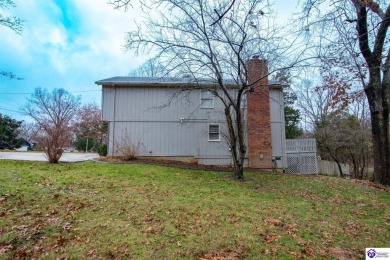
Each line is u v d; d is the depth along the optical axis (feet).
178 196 20.93
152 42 27.12
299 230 14.96
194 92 46.14
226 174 33.96
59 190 19.95
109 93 45.06
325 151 67.62
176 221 15.23
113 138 44.19
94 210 16.17
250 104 43.88
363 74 29.48
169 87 45.21
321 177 36.47
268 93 43.73
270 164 42.86
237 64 29.66
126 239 12.71
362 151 58.54
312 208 20.01
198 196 21.42
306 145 48.39
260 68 33.32
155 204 18.10
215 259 11.32
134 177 27.66
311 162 47.73
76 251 11.49
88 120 107.65
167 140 44.88
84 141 111.24
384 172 32.71
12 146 108.88
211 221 15.49
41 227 13.30
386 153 33.04
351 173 62.23
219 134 45.24
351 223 17.06
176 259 11.25
